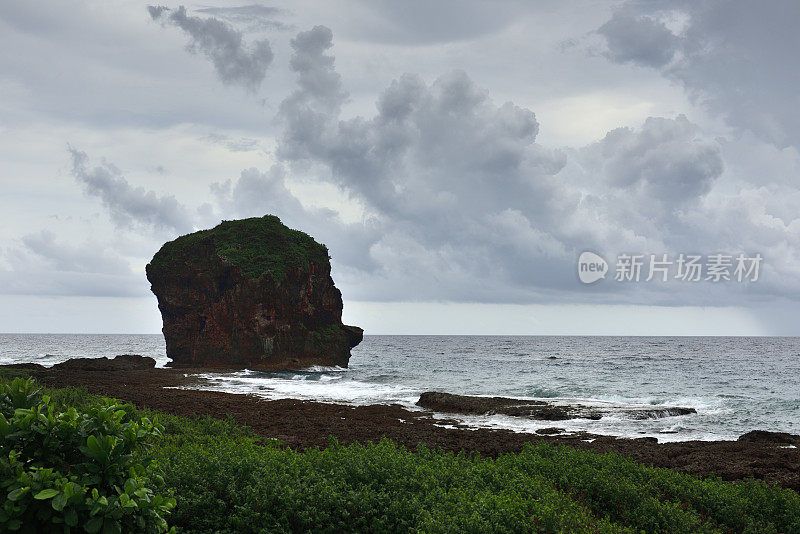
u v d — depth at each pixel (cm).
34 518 529
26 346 16575
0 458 538
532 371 7150
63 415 586
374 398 4106
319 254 8069
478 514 768
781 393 4619
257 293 7269
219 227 8400
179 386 4725
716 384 5416
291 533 784
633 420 3139
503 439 2280
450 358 10681
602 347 17062
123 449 578
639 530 912
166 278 7844
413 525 808
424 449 1310
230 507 830
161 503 576
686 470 1619
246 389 4659
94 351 13688
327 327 7912
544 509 796
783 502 1020
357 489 912
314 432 2223
